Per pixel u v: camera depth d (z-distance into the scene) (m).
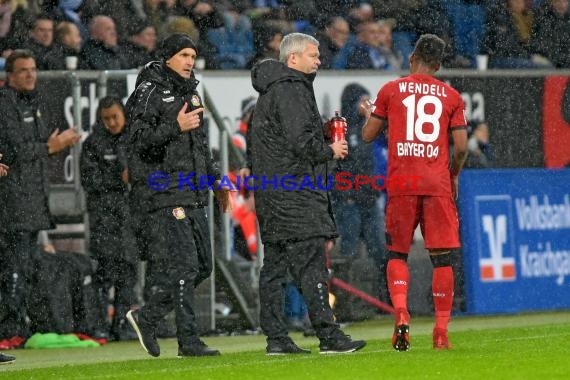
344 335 26.97
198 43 48.34
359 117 43.03
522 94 46.88
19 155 36.91
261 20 49.97
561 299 47.31
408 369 22.81
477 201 45.56
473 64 54.16
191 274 27.94
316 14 51.88
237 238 42.59
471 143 45.88
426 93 27.11
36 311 37.81
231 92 41.62
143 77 28.27
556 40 56.84
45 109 39.25
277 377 22.12
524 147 47.03
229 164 41.53
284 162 26.61
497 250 45.91
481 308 45.31
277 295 27.86
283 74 26.56
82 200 39.81
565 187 47.75
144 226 28.25
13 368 29.70
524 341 30.41
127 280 39.34
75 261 38.72
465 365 23.44
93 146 38.69
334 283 42.19
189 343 28.27
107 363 28.02
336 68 49.56
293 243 26.75
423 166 26.95
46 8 46.50
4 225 36.84
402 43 52.69
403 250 27.31
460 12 54.59
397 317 26.83
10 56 36.81
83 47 45.44
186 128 27.20
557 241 47.53
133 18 47.19
